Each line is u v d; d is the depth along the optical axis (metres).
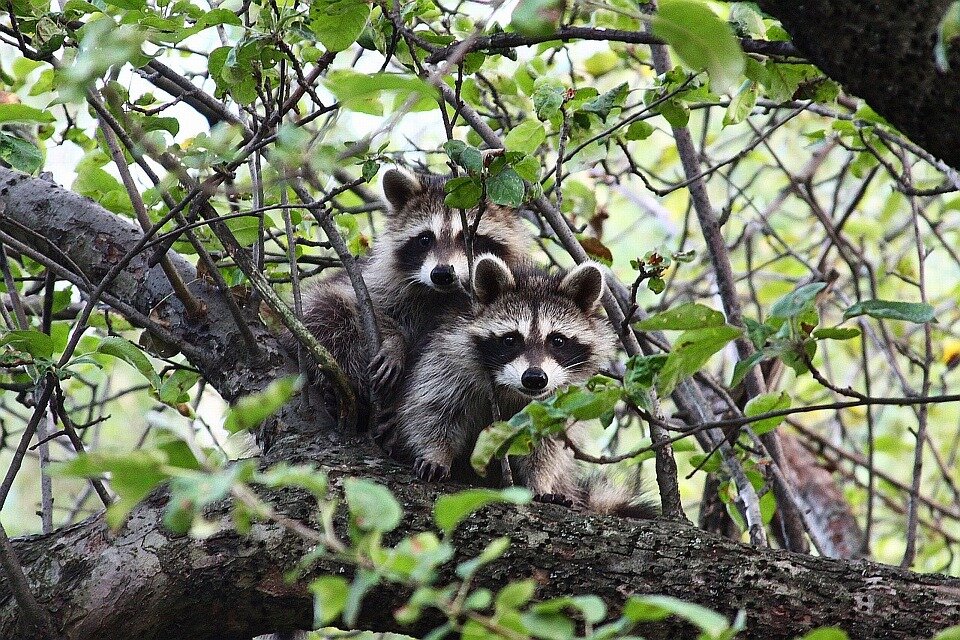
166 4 7.20
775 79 7.18
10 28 8.27
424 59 7.61
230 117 7.64
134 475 3.78
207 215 7.62
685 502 14.04
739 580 6.26
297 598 6.40
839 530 12.51
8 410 9.50
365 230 13.25
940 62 3.94
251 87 7.12
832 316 13.64
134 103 7.41
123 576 6.43
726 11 9.98
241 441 9.68
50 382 6.82
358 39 7.16
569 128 8.02
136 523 6.61
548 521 6.59
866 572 6.25
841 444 13.09
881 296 12.73
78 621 6.35
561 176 8.34
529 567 6.38
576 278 9.66
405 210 11.02
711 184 15.83
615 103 7.79
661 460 7.36
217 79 7.14
